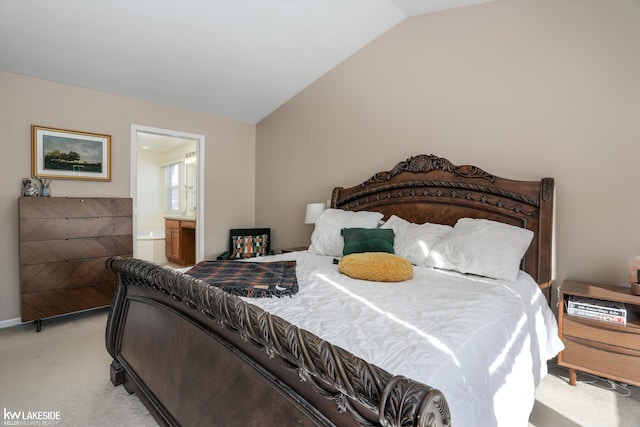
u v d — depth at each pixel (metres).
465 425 0.89
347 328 1.15
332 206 3.50
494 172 2.60
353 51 3.50
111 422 1.66
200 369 1.28
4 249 2.91
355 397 0.68
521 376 1.41
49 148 3.11
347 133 3.63
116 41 2.76
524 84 2.45
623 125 2.08
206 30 2.81
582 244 2.24
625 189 2.08
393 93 3.22
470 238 2.21
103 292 3.21
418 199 2.91
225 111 4.36
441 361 0.94
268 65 3.50
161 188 6.75
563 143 2.29
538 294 2.04
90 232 3.13
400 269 1.90
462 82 2.76
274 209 4.57
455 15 2.79
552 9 2.32
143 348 1.74
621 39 2.08
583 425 1.66
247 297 1.55
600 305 1.91
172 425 1.42
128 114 3.65
